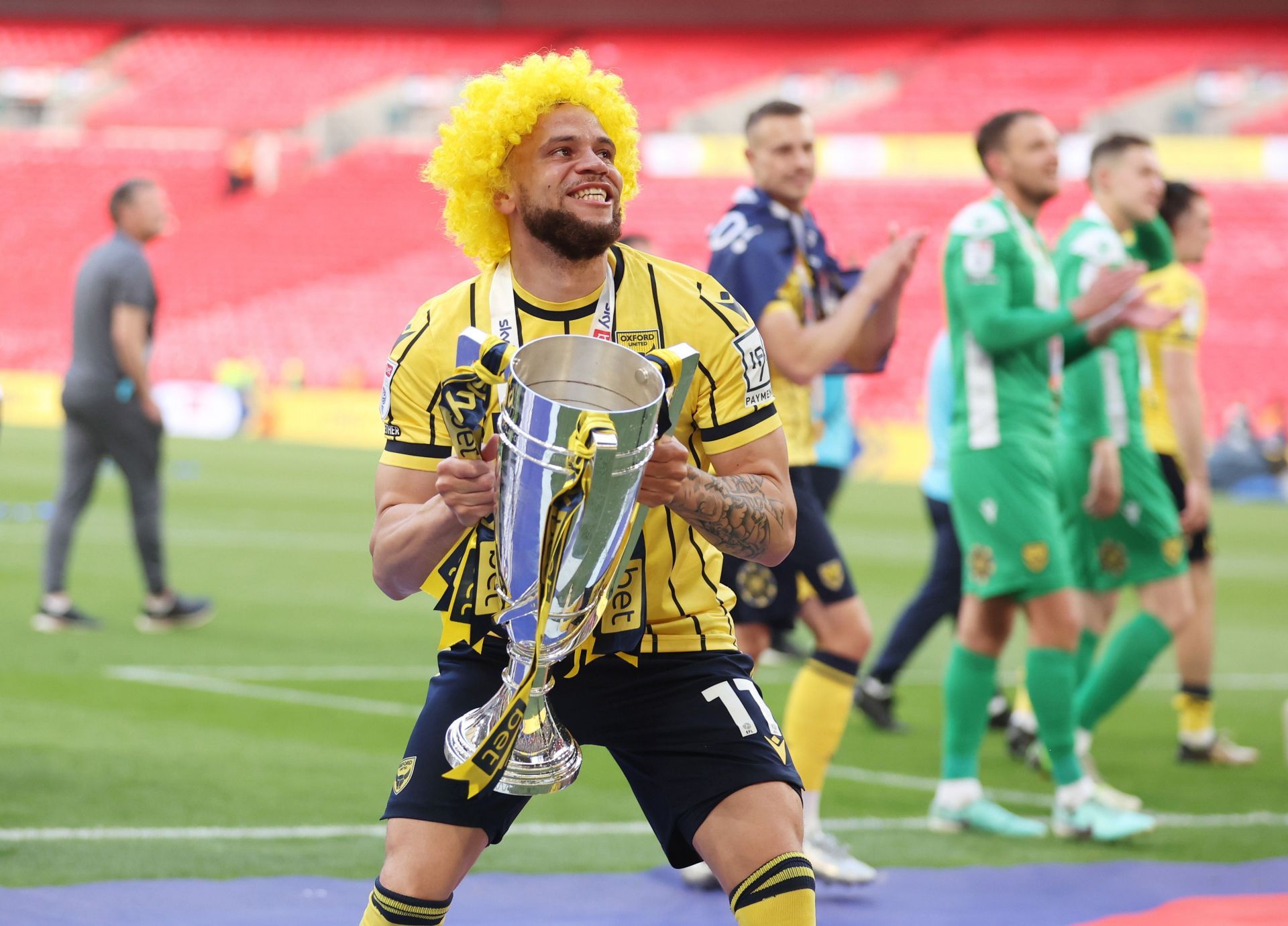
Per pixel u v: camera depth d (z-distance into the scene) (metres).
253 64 157.25
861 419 108.88
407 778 10.52
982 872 18.08
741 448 10.80
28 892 15.56
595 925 15.63
